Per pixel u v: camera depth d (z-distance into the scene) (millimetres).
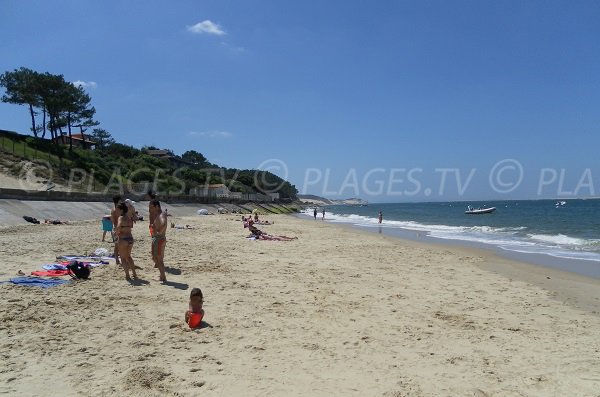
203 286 10180
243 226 32469
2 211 24797
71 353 5797
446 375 5691
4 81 59406
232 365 5727
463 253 19859
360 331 7395
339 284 11398
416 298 10102
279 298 9461
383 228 39656
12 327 6531
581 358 6406
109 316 7395
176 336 6688
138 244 16578
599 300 10461
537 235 30500
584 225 39344
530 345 6969
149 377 5176
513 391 5273
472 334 7457
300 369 5707
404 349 6605
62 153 60781
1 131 57406
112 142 94062
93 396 4711
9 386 4828
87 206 34969
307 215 83000
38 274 9992
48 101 59750
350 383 5352
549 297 10734
